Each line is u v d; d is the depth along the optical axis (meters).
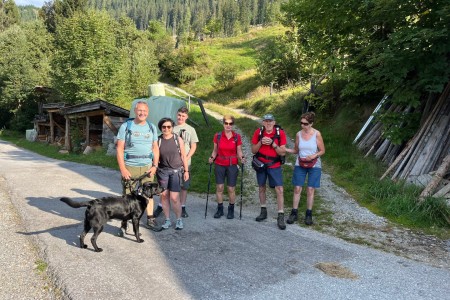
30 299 3.23
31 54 36.28
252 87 31.55
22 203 6.30
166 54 49.16
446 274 4.01
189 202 7.01
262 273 3.88
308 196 5.76
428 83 7.13
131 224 5.44
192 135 5.84
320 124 13.55
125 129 4.79
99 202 4.32
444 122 7.21
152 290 3.42
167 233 5.10
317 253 4.52
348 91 9.87
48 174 9.55
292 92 20.09
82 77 22.33
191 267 3.97
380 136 8.99
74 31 22.22
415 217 5.79
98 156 13.88
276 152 5.64
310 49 13.52
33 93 31.95
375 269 4.08
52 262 3.91
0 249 4.25
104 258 4.09
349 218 6.05
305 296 3.41
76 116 17.56
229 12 114.44
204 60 49.19
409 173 7.06
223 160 5.81
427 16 7.20
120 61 23.81
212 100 33.00
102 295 3.27
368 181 7.54
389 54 7.06
